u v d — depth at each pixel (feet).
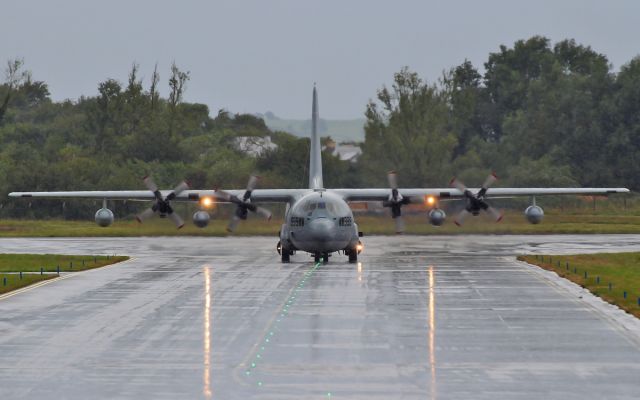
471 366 298.97
